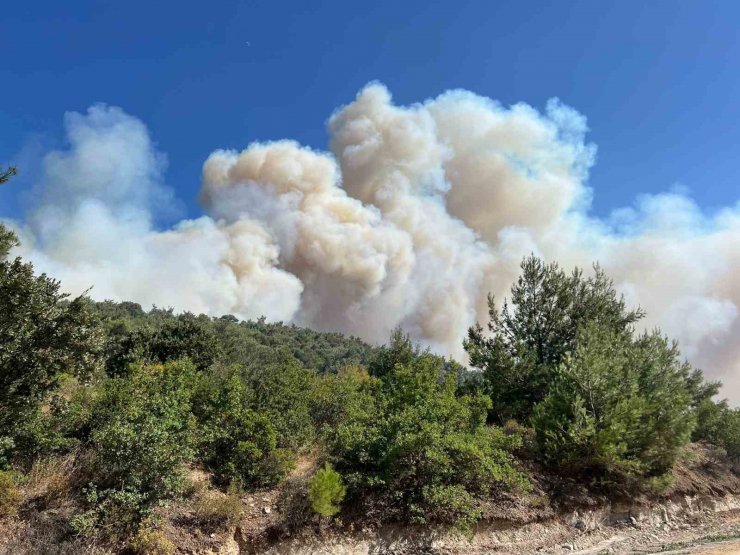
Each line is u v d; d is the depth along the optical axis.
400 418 12.68
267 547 10.66
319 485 10.93
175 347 26.59
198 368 26.03
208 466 12.30
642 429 15.93
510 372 19.56
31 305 9.21
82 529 8.81
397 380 15.58
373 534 11.82
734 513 19.22
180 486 10.01
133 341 26.08
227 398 12.67
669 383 17.92
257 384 14.47
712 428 24.23
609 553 13.93
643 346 19.83
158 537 9.34
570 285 21.52
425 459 12.47
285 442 13.15
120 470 9.67
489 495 14.09
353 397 16.14
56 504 9.46
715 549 13.34
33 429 10.12
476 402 15.40
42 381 9.61
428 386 14.39
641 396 16.69
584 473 16.69
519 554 13.05
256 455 11.89
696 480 19.91
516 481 13.49
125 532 9.38
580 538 14.58
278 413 13.40
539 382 19.17
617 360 16.84
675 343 19.67
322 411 15.80
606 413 15.59
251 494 11.75
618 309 21.86
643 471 15.88
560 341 21.03
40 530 8.87
